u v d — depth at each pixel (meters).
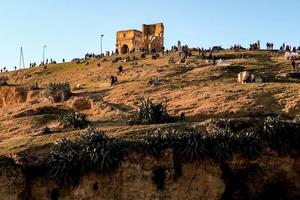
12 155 54.12
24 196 51.94
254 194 54.91
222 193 53.59
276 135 55.88
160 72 104.50
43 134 65.12
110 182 52.09
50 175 52.28
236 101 72.69
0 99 108.12
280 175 55.31
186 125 59.34
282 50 136.12
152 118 65.81
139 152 53.03
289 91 76.50
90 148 52.84
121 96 86.38
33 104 93.44
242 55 122.25
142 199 52.22
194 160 53.09
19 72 160.50
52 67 159.25
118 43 176.75
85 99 84.69
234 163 53.81
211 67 102.12
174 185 52.53
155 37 168.38
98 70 129.75
